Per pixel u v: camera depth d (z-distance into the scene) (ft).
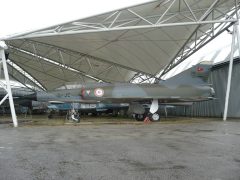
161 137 33.14
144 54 86.84
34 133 40.45
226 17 69.51
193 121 67.26
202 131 40.27
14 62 110.11
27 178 15.02
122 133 38.93
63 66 109.91
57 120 77.71
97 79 127.03
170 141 29.37
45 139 32.45
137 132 40.16
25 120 78.95
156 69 101.91
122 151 23.34
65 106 86.43
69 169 17.03
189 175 15.38
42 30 58.80
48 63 107.34
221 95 91.40
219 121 66.13
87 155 21.62
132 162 18.94
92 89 73.61
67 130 45.52
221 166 17.48
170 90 72.38
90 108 92.68
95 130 44.83
